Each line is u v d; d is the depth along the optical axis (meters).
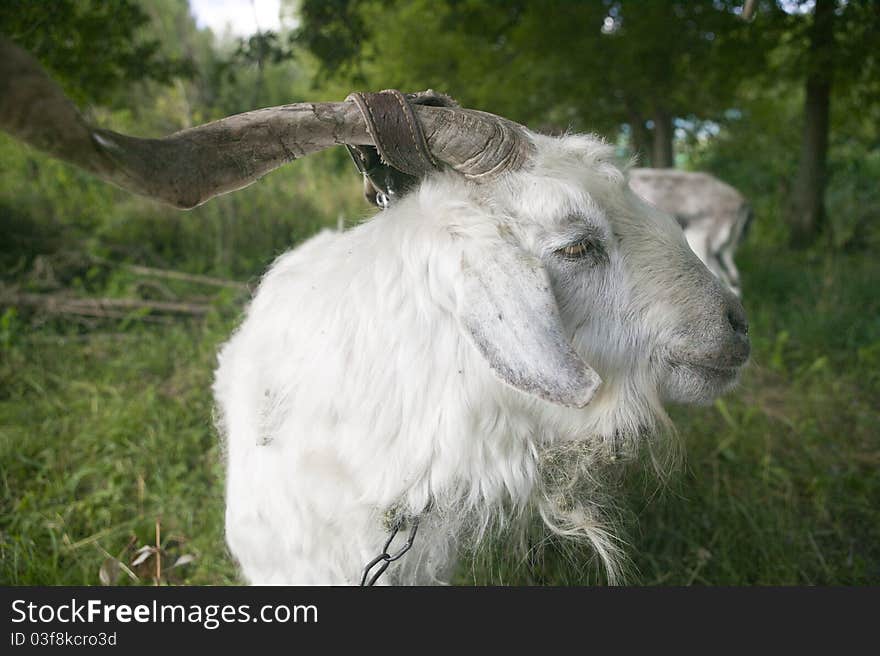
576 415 0.51
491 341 0.44
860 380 1.36
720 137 3.39
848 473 1.00
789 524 0.90
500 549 0.65
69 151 0.32
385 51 2.35
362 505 0.50
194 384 1.22
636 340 0.51
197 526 0.88
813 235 2.53
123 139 0.35
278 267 0.61
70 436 1.06
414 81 2.38
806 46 2.15
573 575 0.76
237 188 0.43
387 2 1.76
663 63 2.14
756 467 1.03
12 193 2.18
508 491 0.51
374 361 0.48
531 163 0.49
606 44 2.10
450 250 0.46
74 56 1.31
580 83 2.22
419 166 0.48
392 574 0.55
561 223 0.48
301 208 2.41
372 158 0.54
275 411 0.52
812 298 1.83
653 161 2.75
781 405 1.25
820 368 1.34
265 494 0.53
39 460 1.00
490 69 2.31
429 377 0.48
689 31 2.01
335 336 0.49
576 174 0.49
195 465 1.01
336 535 0.52
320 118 0.44
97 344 1.40
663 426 0.55
